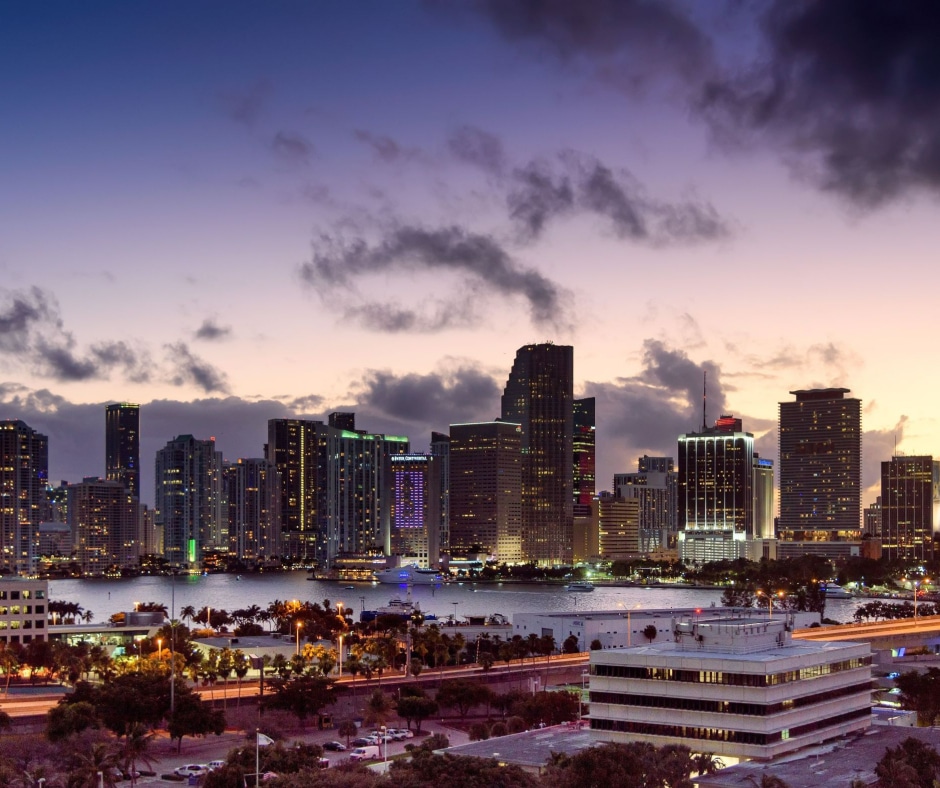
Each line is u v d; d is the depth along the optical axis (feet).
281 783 626.23
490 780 627.46
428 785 629.51
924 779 630.33
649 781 631.56
